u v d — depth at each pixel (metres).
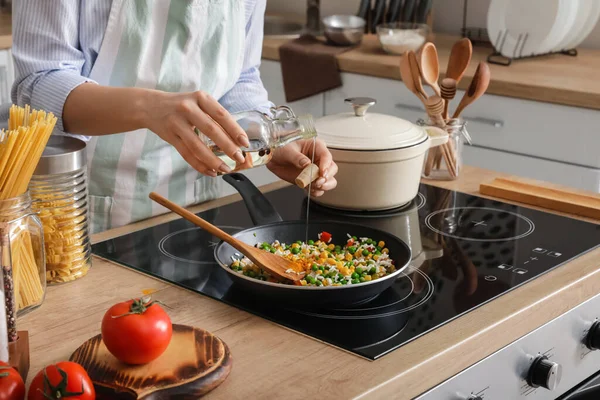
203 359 0.86
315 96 2.85
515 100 2.38
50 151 1.07
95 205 1.54
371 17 3.17
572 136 2.30
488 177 1.71
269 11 3.65
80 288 1.10
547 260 1.24
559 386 1.18
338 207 1.48
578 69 2.53
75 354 0.87
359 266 1.11
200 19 1.49
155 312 0.84
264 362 0.90
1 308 0.82
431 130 1.61
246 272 1.10
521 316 1.05
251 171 2.51
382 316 1.02
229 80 1.60
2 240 0.87
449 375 0.95
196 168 1.11
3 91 2.75
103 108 1.18
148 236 1.32
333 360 0.91
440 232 1.38
